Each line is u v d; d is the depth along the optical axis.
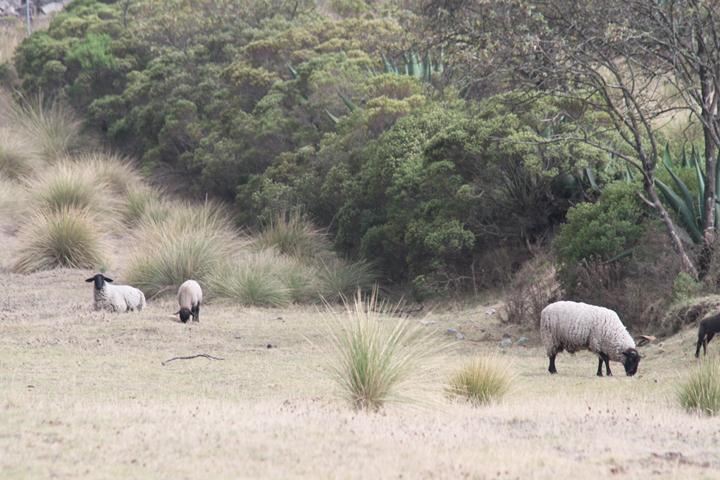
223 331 61.31
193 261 80.31
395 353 38.25
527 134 72.81
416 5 105.88
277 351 54.91
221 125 111.06
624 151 74.06
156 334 58.47
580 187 75.31
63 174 101.75
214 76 119.38
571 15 61.22
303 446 27.78
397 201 81.38
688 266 60.00
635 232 64.31
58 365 47.09
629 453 28.50
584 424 32.81
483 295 75.00
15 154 115.50
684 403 38.44
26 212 100.25
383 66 106.94
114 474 24.20
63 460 25.58
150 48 132.88
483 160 76.31
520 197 76.44
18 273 86.00
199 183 111.81
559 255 67.25
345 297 78.56
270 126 103.12
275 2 129.88
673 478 25.45
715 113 66.94
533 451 28.14
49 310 68.75
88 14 154.62
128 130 125.62
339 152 93.50
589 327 48.59
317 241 90.62
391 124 92.56
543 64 60.94
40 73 140.12
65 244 87.88
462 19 67.38
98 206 100.31
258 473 24.62
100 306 67.44
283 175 98.62
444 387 39.56
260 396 40.62
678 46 59.91
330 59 105.25
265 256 82.62
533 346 60.41
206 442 27.98
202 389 42.16
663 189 64.00
